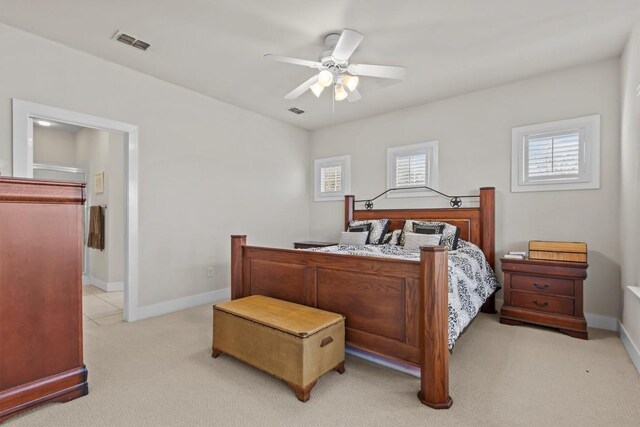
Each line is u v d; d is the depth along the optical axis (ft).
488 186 12.78
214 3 7.65
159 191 11.91
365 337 7.41
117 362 7.95
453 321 7.34
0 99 8.48
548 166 11.54
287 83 12.24
